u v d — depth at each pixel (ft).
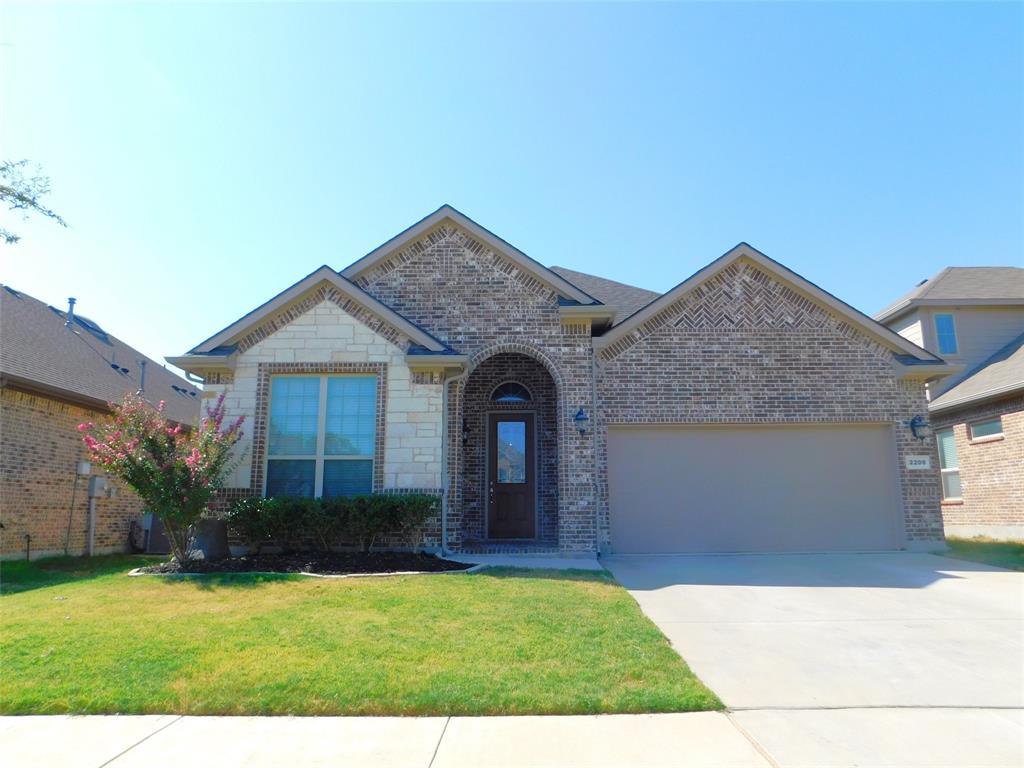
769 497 42.29
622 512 41.83
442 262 43.37
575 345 42.09
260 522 35.42
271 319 39.68
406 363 38.86
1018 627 23.11
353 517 35.19
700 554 41.27
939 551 41.45
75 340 58.59
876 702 16.35
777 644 21.08
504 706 15.80
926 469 42.34
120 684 17.13
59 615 24.25
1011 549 43.39
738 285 43.91
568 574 31.89
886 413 42.88
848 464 42.78
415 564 33.73
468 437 48.47
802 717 15.44
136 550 52.90
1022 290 65.05
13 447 41.55
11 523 41.19
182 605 25.46
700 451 42.70
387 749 13.88
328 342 39.32
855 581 31.45
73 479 46.96
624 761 13.26
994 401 54.90
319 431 38.86
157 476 33.06
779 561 38.19
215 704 16.05
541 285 42.86
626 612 24.16
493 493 47.98
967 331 63.93
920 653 20.20
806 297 43.83
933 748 13.85
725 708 15.92
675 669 18.28
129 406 35.86
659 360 42.91
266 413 38.78
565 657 19.13
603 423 42.11
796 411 42.60
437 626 22.12
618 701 15.99
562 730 14.75
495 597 26.32
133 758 13.53
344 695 16.30
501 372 49.26
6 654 19.53
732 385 42.75
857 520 42.19
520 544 43.04
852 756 13.47
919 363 43.11
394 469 37.96
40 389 43.04
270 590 27.73
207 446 34.68
